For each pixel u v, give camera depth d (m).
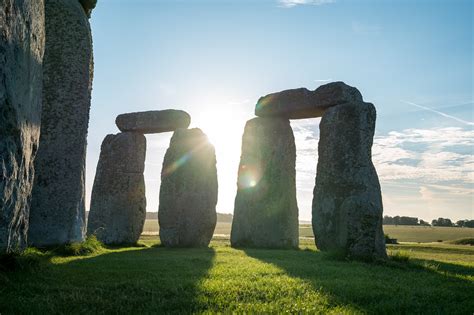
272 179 20.59
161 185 21.28
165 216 20.64
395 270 10.50
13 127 8.27
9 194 8.17
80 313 5.72
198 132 21.77
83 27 14.61
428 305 6.88
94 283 7.44
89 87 14.76
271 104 21.00
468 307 6.83
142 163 23.16
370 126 18.23
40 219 13.43
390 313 6.36
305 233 50.38
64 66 14.19
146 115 22.91
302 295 7.06
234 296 6.80
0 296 6.29
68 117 14.06
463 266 12.38
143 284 7.38
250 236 20.42
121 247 19.34
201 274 8.82
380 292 7.43
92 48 15.15
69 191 13.85
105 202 22.50
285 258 13.17
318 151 18.97
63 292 6.69
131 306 6.13
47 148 13.74
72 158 14.00
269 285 7.66
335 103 18.95
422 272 10.44
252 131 21.70
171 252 15.59
